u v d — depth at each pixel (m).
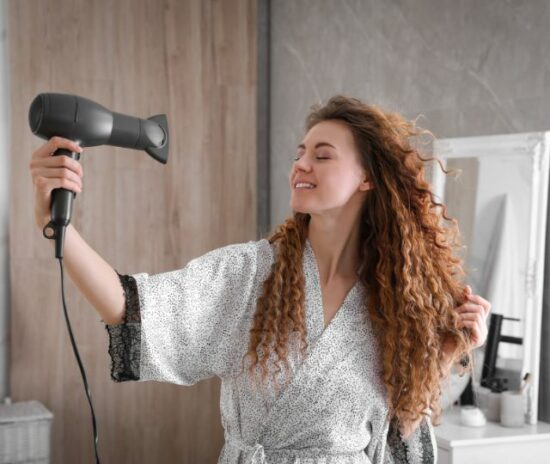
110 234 3.57
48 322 3.46
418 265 1.35
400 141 1.36
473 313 1.38
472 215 2.71
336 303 1.33
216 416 3.77
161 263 3.66
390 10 3.08
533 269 2.52
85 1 3.50
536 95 2.49
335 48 3.39
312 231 1.34
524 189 2.54
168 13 3.65
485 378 2.65
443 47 2.84
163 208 3.66
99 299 1.12
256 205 3.85
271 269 1.30
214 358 1.26
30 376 3.45
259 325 1.27
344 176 1.28
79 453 3.53
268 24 3.87
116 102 3.57
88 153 3.52
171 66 3.66
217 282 1.24
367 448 1.36
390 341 1.32
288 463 1.29
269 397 1.28
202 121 3.73
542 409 2.58
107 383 3.56
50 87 3.45
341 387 1.29
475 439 2.35
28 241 3.42
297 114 3.65
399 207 1.34
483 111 2.68
